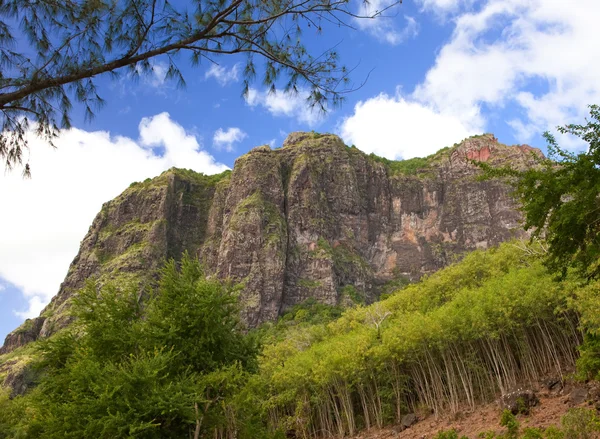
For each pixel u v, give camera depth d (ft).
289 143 654.94
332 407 175.22
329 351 163.94
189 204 605.31
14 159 31.32
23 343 451.94
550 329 142.10
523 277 134.92
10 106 30.71
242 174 561.02
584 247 53.57
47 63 30.32
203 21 31.81
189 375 92.43
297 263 502.38
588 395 99.66
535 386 126.41
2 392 154.30
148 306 106.63
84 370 83.25
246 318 424.05
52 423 81.76
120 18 30.68
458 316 136.98
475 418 119.85
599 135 50.01
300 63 33.50
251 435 94.73
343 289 492.54
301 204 547.08
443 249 576.20
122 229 549.95
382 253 589.32
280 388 167.32
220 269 476.54
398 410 145.89
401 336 146.10
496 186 579.89
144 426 72.54
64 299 497.87
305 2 31.83
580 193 49.42
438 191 627.46
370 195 627.05
